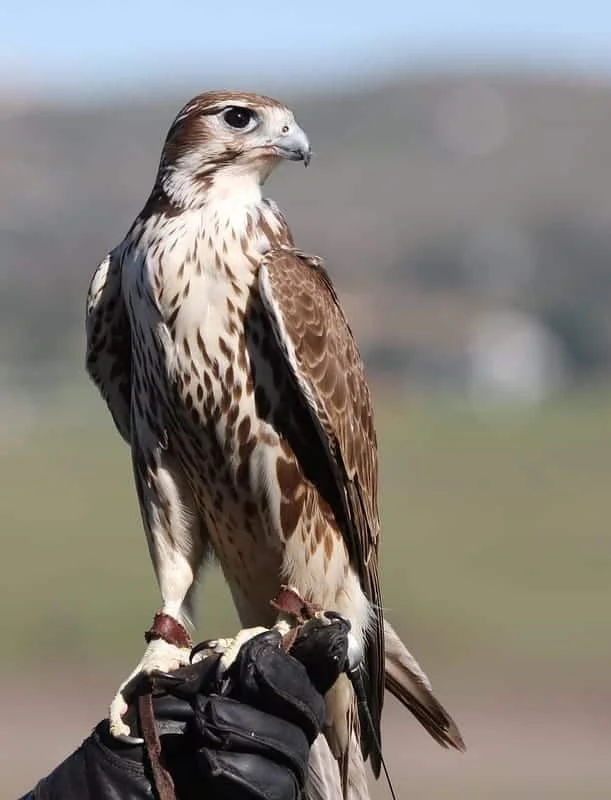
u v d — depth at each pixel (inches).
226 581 269.4
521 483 1626.5
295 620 252.2
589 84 5979.3
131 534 1343.5
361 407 263.9
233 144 254.5
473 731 831.1
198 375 250.4
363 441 264.1
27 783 703.7
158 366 251.8
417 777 731.4
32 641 957.8
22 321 3078.2
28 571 1136.8
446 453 1851.6
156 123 5546.3
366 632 264.1
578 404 2463.1
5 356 2787.9
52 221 4352.9
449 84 5812.0
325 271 259.8
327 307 256.7
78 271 3720.5
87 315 259.9
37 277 3575.3
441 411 2289.6
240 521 258.5
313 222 4510.3
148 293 250.1
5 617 997.8
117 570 1157.1
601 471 1708.9
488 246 4010.8
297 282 251.8
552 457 1820.9
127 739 211.5
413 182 4955.7
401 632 995.9
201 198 253.3
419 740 805.9
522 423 2154.3
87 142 5334.6
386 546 1269.7
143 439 257.8
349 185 4938.5
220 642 236.8
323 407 253.4
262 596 265.4
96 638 960.9
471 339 3110.2
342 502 261.3
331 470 260.1
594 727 842.2
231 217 252.7
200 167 254.7
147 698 213.5
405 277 3860.7
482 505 1485.0
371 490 267.1
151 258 250.5
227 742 209.8
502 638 984.9
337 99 5777.6
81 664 937.5
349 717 262.1
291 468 256.5
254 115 255.6
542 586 1110.4
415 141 5354.3
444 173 5049.2
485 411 2306.8
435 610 1037.2
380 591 273.1
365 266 4001.0
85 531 1354.6
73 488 1648.6
